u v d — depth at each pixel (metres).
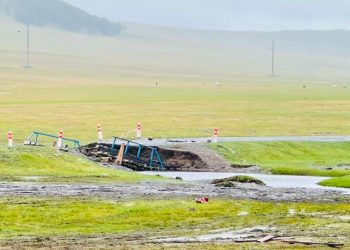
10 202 86.00
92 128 198.38
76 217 80.50
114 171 124.38
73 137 176.75
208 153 151.25
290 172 139.75
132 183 109.31
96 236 71.94
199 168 144.25
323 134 198.25
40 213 81.31
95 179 111.62
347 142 175.75
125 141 161.50
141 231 75.38
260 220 83.38
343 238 72.50
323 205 95.31
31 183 102.94
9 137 136.75
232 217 84.44
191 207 88.62
